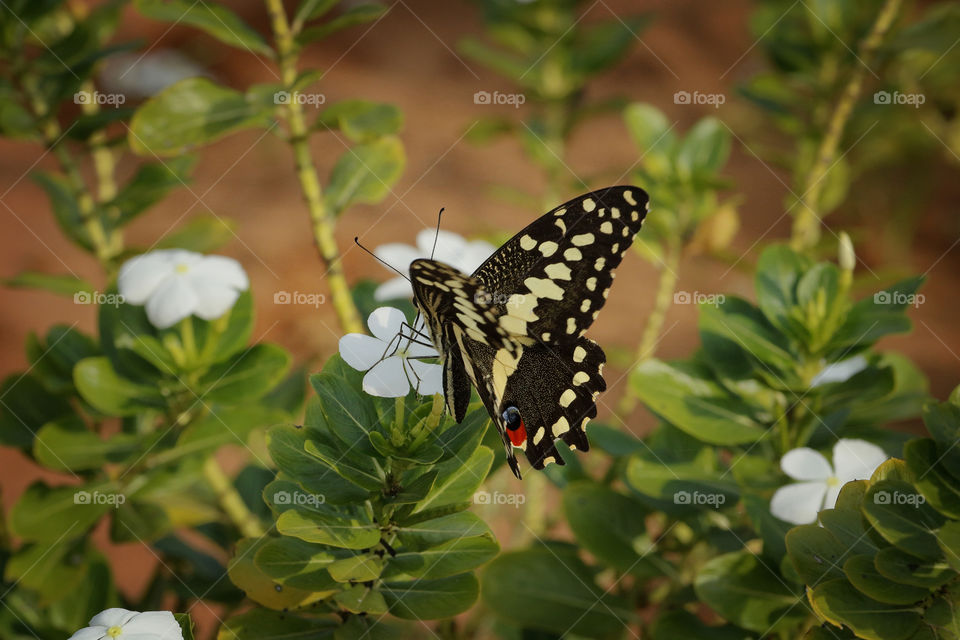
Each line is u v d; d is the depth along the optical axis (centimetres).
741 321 74
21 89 80
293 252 126
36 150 147
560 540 77
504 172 151
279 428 68
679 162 83
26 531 73
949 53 123
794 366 73
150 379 74
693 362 74
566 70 102
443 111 166
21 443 76
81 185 81
